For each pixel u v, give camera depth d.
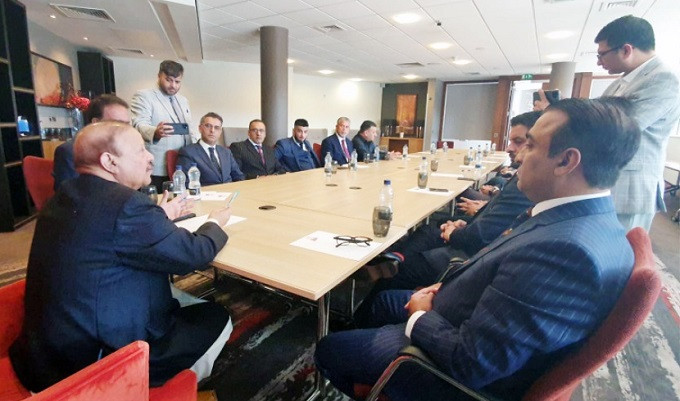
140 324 0.97
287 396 1.48
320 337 1.33
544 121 0.80
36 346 0.86
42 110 5.04
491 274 0.86
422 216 1.75
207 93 8.19
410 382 0.91
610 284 0.68
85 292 0.86
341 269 1.08
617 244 0.73
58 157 1.78
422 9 4.17
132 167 1.03
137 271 0.95
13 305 0.97
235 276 2.54
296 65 8.36
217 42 6.05
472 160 4.61
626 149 0.73
